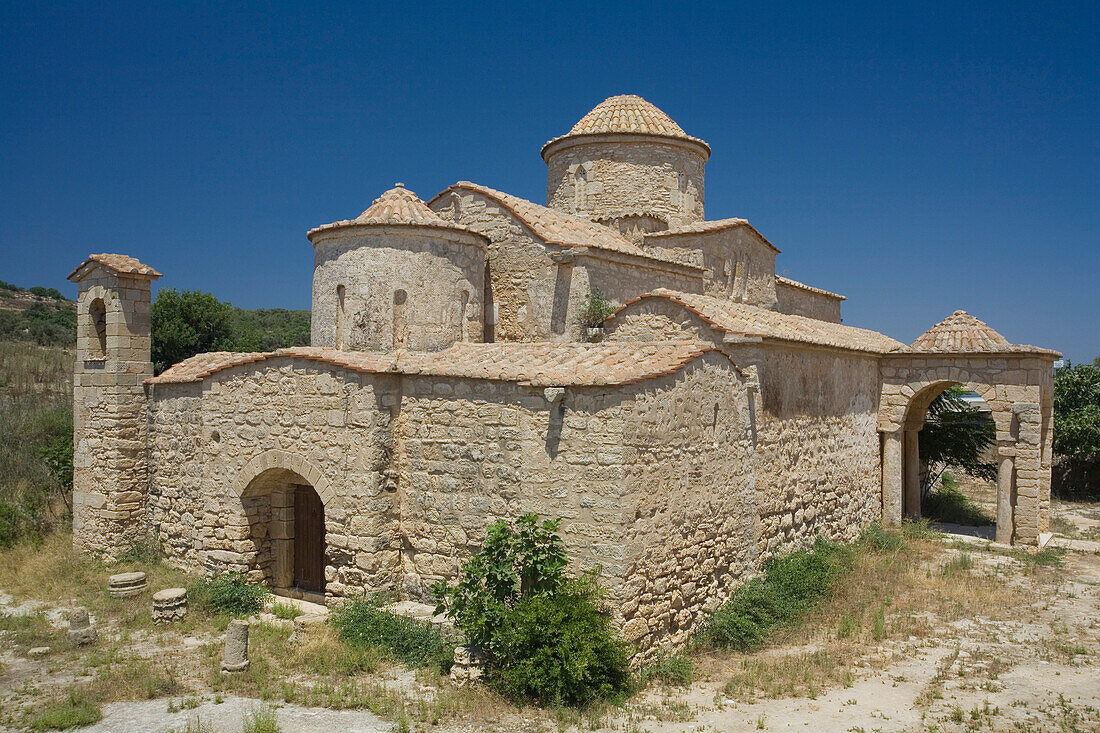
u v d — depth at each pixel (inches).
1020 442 810.8
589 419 444.8
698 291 808.9
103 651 494.0
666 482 474.9
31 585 641.6
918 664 468.8
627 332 655.1
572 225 760.3
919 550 772.6
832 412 756.6
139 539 721.0
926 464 1058.7
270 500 620.4
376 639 476.4
